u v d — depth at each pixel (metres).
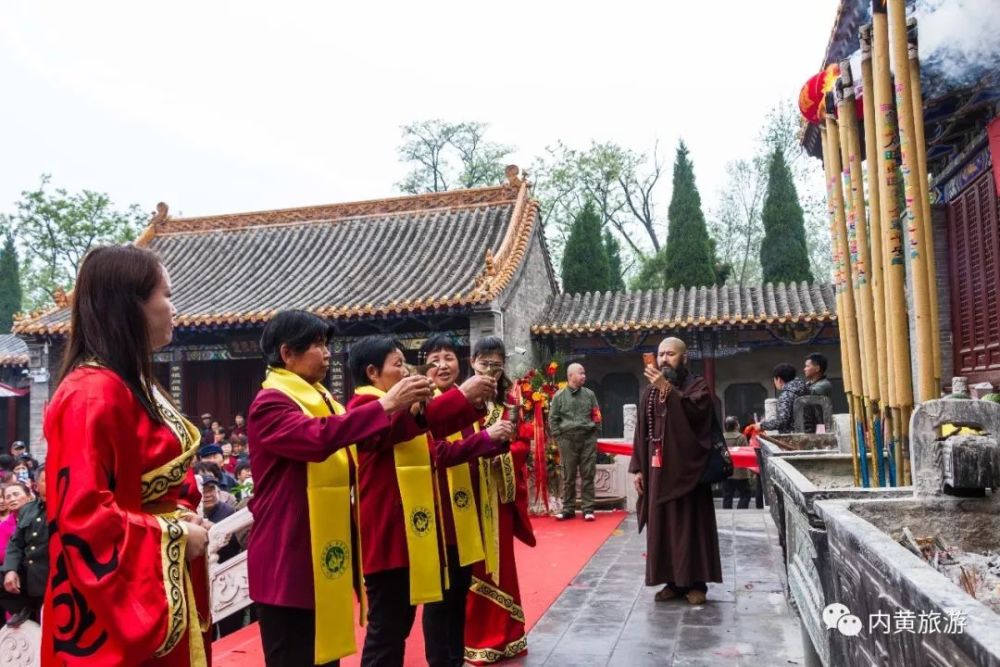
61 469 2.10
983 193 7.44
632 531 9.44
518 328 17.25
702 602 5.94
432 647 4.19
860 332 5.19
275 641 3.16
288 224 21.03
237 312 16.72
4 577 5.33
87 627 2.06
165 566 2.14
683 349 6.12
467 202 19.91
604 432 19.17
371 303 15.98
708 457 5.81
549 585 6.70
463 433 4.71
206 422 17.33
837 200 5.61
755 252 34.00
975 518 3.14
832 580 2.91
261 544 3.17
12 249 32.94
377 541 3.74
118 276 2.31
